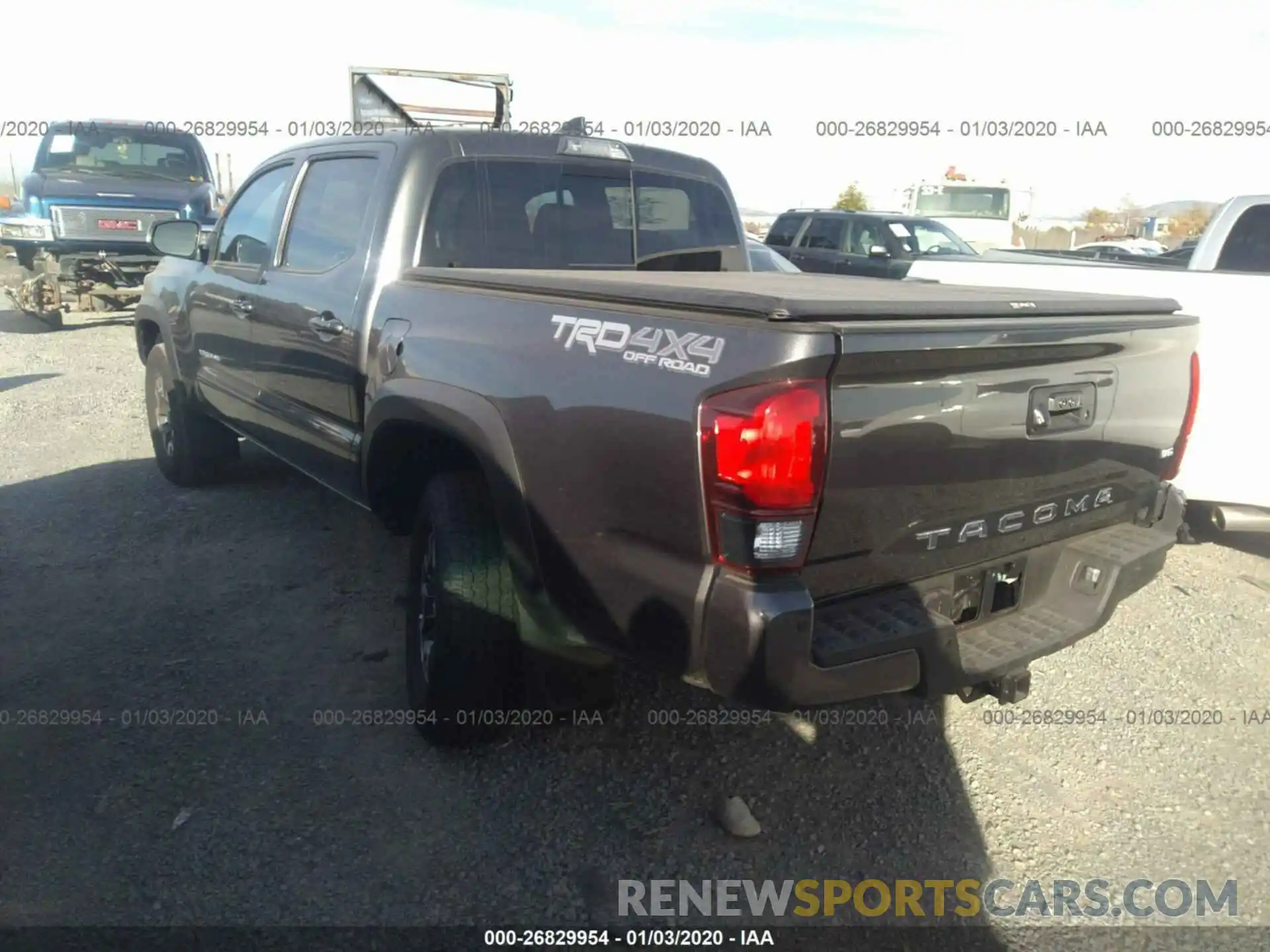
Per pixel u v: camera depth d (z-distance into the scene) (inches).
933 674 103.3
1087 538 126.6
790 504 91.6
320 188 175.3
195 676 154.9
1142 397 125.3
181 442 239.0
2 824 120.1
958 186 691.4
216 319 206.1
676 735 143.2
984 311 105.6
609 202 172.6
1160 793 134.6
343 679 155.3
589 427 106.4
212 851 116.8
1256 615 188.5
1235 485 197.3
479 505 132.1
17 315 565.3
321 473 172.6
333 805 125.7
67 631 168.4
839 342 90.0
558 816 125.5
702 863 118.7
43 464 264.7
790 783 134.0
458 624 127.5
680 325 100.0
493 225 159.5
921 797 132.3
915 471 100.3
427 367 133.0
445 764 134.8
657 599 100.9
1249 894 116.2
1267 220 214.7
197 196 510.6
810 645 94.0
